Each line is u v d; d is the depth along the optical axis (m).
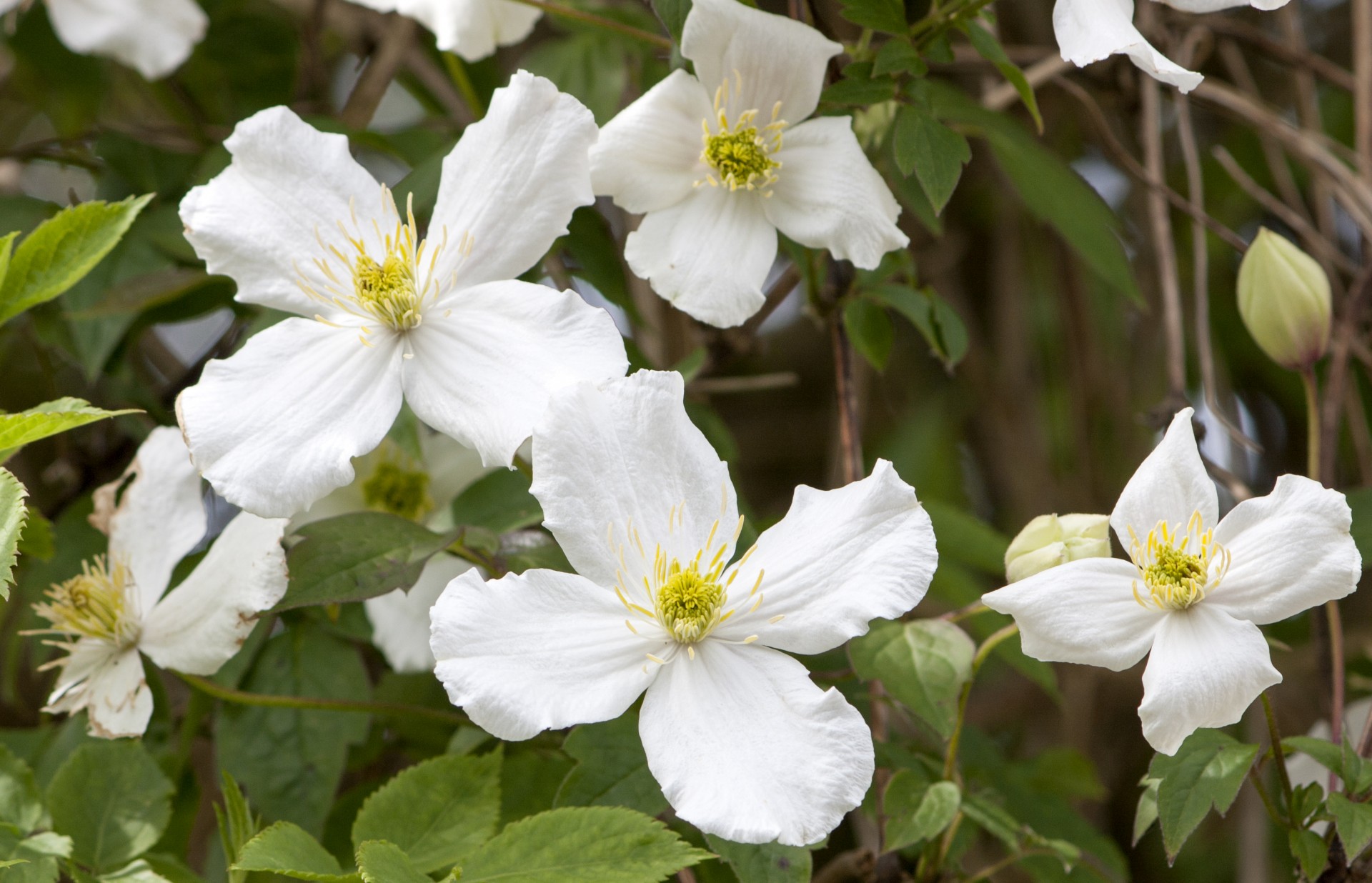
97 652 0.60
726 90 0.59
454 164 0.58
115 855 0.59
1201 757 0.57
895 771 0.61
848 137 0.59
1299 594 0.56
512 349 0.57
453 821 0.58
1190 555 0.56
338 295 0.58
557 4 0.62
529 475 0.62
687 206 0.60
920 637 0.59
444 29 0.63
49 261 0.58
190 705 0.63
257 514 0.57
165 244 0.68
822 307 0.64
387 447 0.66
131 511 0.61
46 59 0.77
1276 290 0.62
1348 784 0.57
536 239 0.58
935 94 0.67
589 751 0.58
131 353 0.73
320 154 0.59
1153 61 0.57
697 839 0.61
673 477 0.57
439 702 0.66
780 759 0.55
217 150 0.68
